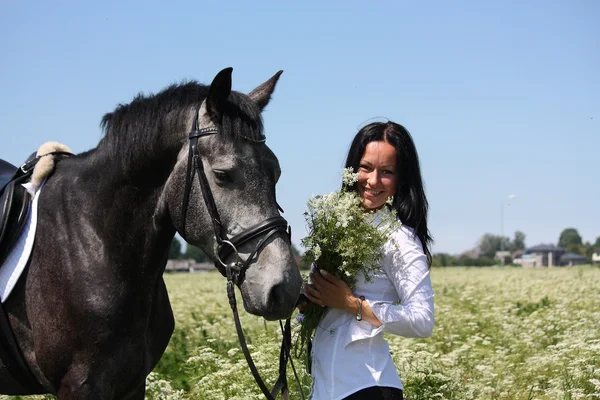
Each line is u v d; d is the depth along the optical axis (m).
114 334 3.62
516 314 13.27
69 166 3.98
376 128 3.90
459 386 5.84
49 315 3.66
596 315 9.67
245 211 3.34
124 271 3.67
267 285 3.21
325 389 3.58
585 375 6.09
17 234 3.85
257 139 3.42
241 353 7.17
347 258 3.59
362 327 3.57
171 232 3.79
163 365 7.89
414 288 3.57
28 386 3.95
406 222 3.92
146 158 3.66
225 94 3.43
